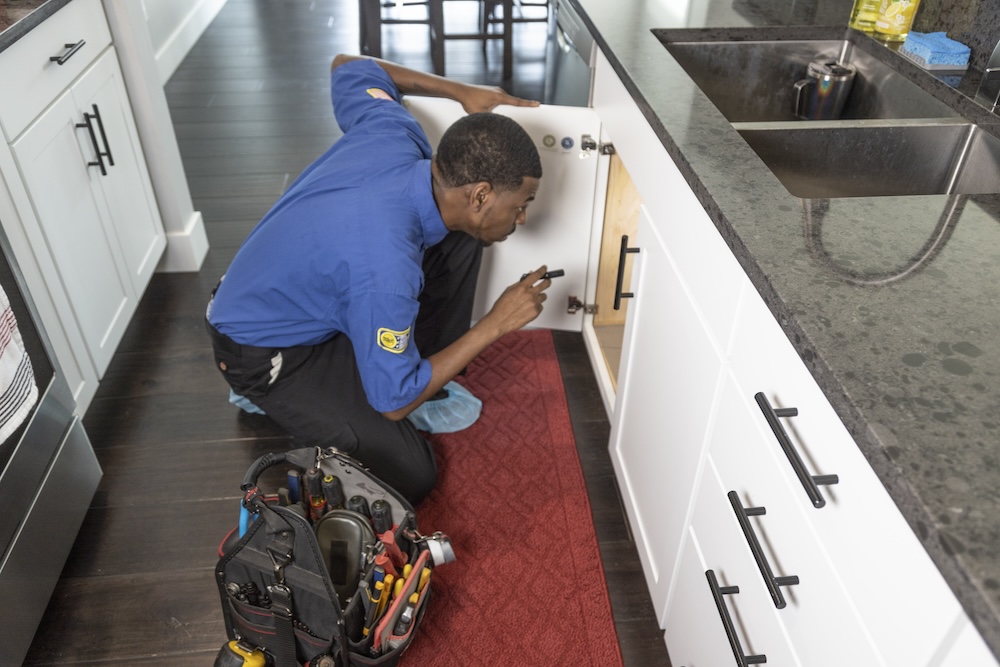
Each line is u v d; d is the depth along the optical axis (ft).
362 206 4.61
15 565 4.47
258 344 5.26
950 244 3.11
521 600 5.13
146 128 7.29
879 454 2.19
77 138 5.93
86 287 6.06
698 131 3.98
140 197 7.22
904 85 4.77
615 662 4.80
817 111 5.32
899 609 2.25
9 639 4.43
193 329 7.41
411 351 4.83
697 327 3.78
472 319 6.98
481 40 13.74
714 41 5.40
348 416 5.43
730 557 3.53
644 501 5.01
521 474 6.01
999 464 2.13
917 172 4.35
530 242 6.44
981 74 4.55
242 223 9.01
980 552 1.90
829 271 2.90
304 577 4.15
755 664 3.31
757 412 3.13
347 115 5.73
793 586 2.93
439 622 4.99
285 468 6.03
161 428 6.36
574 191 6.11
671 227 4.12
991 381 2.41
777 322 2.88
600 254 6.48
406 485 5.61
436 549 4.74
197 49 14.21
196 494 5.82
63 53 5.67
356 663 4.38
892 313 2.69
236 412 6.50
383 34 14.76
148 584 5.20
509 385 6.82
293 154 10.51
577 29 6.41
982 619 1.83
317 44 14.44
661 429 4.51
